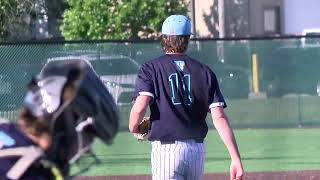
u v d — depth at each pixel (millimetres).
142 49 37938
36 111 7410
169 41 18016
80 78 7387
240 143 45438
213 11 95250
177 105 17641
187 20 18109
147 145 37062
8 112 34688
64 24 75938
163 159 17688
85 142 7531
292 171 35719
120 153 36344
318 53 48719
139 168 35656
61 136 7422
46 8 79125
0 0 51688
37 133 7500
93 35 74000
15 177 7422
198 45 43000
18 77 34969
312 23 99188
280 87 49250
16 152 7477
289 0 99375
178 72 17766
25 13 56000
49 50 35312
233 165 17391
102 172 35031
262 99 49188
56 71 7457
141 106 17562
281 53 48719
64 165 7531
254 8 98750
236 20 98188
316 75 48812
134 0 74500
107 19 74250
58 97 7344
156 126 17688
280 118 49406
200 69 17906
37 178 7480
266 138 46875
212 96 17828
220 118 17734
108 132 7555
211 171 35969
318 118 49469
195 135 17766
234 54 47594
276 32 99000
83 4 74375
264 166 38188
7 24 52562
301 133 48719
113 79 37688
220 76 47062
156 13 75375
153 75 17734
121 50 37688
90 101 7410
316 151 42531
